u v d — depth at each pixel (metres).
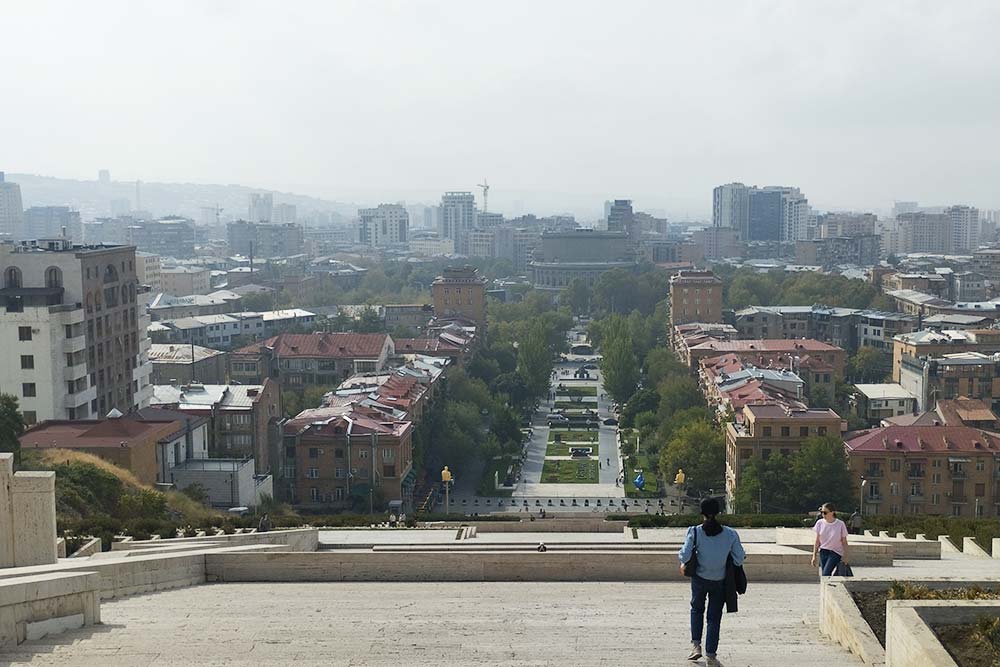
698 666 29.72
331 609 40.75
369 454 170.75
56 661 30.27
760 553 55.00
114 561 46.34
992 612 27.94
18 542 42.97
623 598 44.66
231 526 80.94
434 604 42.28
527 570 53.84
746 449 167.00
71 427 132.00
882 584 34.69
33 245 167.75
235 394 170.62
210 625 36.44
